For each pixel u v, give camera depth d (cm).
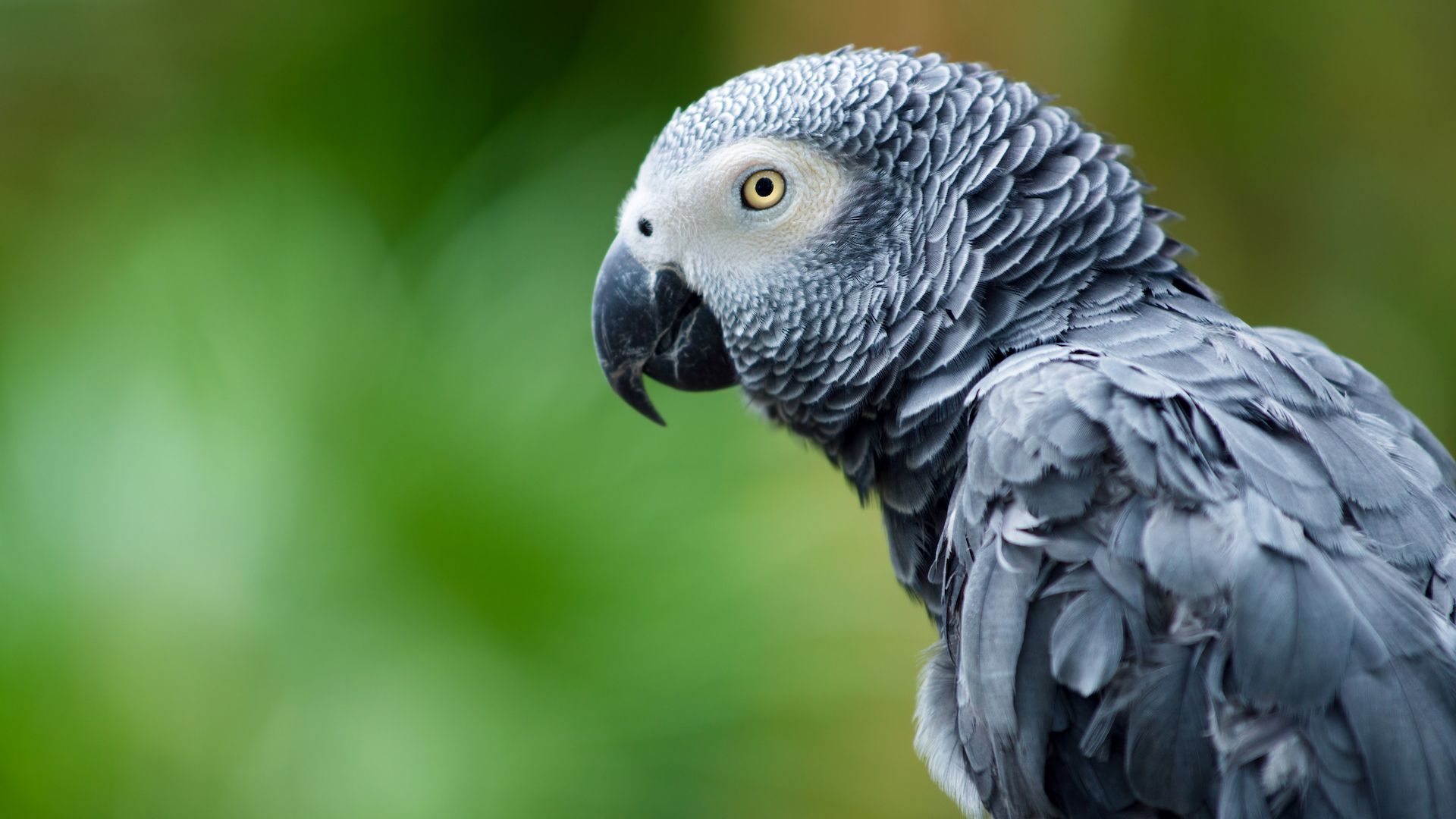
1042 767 294
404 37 929
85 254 840
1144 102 867
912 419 351
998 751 300
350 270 714
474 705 580
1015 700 292
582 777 578
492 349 662
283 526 612
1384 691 265
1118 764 289
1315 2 849
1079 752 292
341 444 629
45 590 619
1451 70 878
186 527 619
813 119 376
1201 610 277
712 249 392
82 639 607
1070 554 289
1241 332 340
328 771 583
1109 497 292
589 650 586
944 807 619
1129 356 322
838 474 654
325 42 930
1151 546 281
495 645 588
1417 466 333
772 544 623
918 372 351
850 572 637
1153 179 899
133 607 613
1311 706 266
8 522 636
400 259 739
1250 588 271
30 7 974
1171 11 851
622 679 587
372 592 602
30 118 977
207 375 659
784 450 652
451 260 718
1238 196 925
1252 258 941
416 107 917
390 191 873
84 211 898
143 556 616
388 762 576
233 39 962
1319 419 316
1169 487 285
